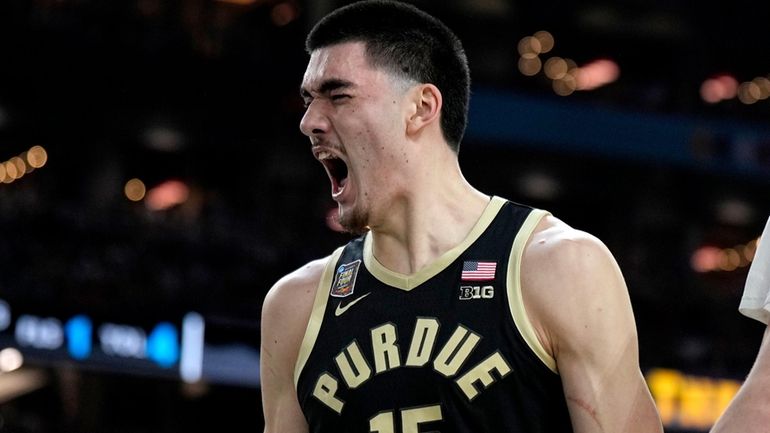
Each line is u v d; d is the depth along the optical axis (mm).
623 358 2486
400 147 2627
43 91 16891
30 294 13125
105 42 16516
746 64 21156
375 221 2652
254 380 13836
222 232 15562
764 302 2107
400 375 2516
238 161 18312
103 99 17141
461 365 2477
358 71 2625
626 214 20656
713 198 20688
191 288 13938
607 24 20781
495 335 2488
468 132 18453
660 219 20562
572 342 2463
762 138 20000
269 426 2854
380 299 2609
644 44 21094
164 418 14508
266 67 17359
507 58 20422
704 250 20625
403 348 2533
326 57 2662
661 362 15398
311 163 18594
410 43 2654
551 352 2500
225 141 18094
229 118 17891
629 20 21000
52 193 17188
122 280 13711
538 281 2500
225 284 14406
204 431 14789
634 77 21078
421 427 2500
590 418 2451
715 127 19750
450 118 2688
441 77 2674
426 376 2492
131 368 13297
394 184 2627
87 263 13922
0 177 17328
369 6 2684
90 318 13258
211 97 17500
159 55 16812
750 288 2150
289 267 15617
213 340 13820
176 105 17562
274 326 2807
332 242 17031
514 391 2480
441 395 2482
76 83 16875
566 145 18953
